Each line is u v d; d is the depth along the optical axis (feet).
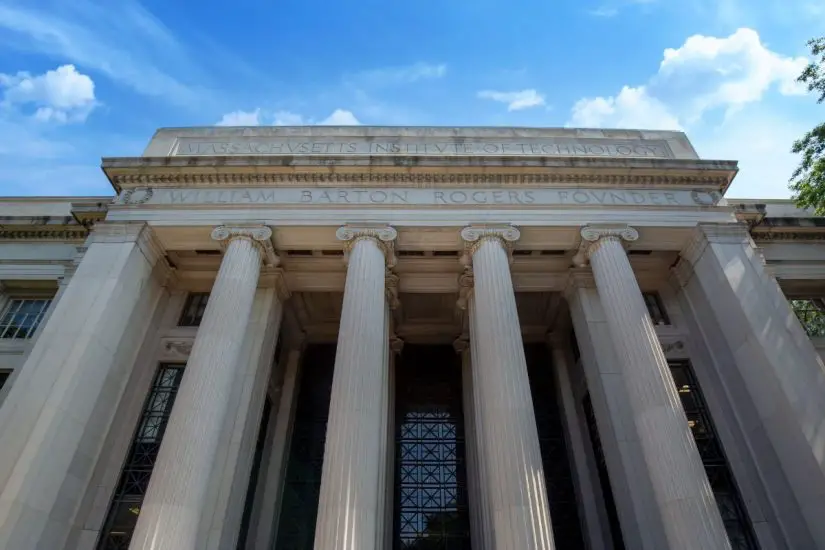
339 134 94.68
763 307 71.46
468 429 92.17
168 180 84.58
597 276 75.77
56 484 60.75
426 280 89.97
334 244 81.56
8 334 88.22
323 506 52.85
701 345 81.15
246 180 84.17
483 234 77.05
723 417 75.31
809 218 92.79
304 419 97.96
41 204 103.09
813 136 77.97
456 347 100.53
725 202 87.20
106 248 76.18
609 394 74.49
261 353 78.74
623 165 83.97
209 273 90.33
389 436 90.02
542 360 104.12
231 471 67.31
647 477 67.62
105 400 70.54
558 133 95.86
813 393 63.87
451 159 83.41
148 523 51.60
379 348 66.59
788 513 64.03
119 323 72.84
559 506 88.38
